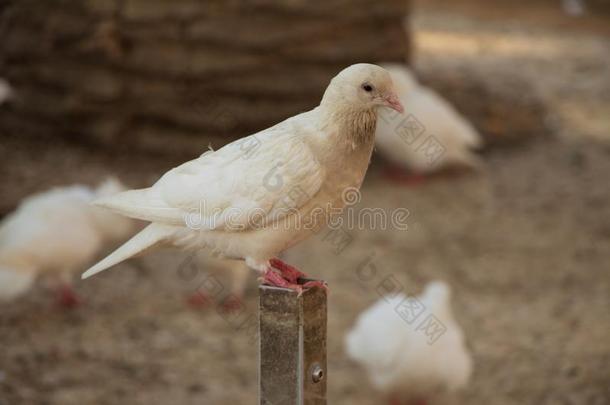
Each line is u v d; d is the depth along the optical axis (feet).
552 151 61.52
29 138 56.90
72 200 36.22
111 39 53.16
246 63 54.13
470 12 108.27
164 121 55.26
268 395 15.53
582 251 46.80
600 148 62.23
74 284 40.14
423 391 30.50
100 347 34.91
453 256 45.80
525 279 43.60
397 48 58.65
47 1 54.54
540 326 38.73
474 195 53.57
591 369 34.94
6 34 56.18
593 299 41.57
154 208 17.02
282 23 54.08
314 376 15.53
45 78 56.08
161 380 32.89
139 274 41.78
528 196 53.83
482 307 40.50
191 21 53.11
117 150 55.36
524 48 90.48
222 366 34.32
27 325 36.22
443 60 82.48
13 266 34.53
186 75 53.88
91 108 55.26
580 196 54.13
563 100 72.74
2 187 48.70
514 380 34.22
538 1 114.73
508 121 65.77
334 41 55.93
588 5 112.27
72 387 31.76
